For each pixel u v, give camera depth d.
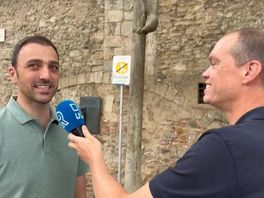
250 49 1.52
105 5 6.29
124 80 5.05
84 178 2.28
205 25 5.77
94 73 6.34
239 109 1.54
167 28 5.95
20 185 1.92
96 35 6.34
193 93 5.83
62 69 6.51
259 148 1.37
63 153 2.09
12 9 6.80
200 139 1.45
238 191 1.33
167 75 5.95
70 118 2.10
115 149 6.20
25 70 1.99
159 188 1.41
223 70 1.56
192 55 5.84
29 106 2.03
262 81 1.53
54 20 6.57
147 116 6.03
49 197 1.98
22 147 1.96
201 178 1.35
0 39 6.82
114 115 6.21
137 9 4.34
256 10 5.54
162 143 5.96
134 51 4.43
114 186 1.59
